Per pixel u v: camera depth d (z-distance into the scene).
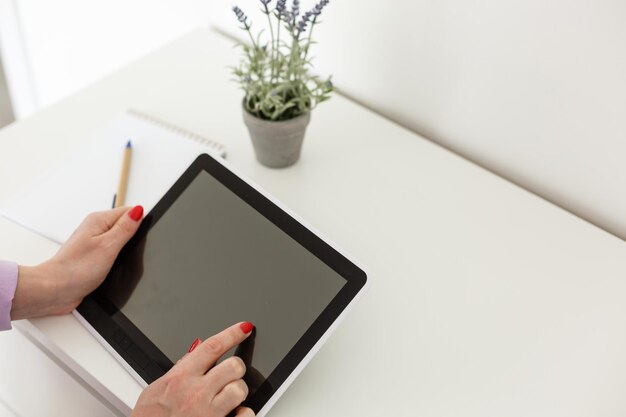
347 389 0.58
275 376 0.54
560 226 0.75
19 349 0.70
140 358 0.58
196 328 0.58
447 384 0.59
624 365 0.61
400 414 0.57
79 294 0.61
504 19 0.70
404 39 0.80
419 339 0.62
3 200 0.72
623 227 0.76
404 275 0.68
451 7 0.73
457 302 0.66
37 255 0.66
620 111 0.68
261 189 0.61
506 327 0.64
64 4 1.29
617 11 0.62
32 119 0.84
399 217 0.74
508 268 0.70
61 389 0.69
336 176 0.79
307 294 0.56
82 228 0.63
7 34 1.48
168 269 0.61
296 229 0.58
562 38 0.67
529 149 0.78
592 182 0.75
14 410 0.82
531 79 0.72
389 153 0.83
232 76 0.94
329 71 0.93
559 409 0.58
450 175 0.80
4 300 0.56
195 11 1.06
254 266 0.59
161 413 0.53
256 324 0.56
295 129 0.72
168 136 0.80
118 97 0.88
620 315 0.66
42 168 0.77
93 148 0.77
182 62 0.96
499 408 0.57
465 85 0.79
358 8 0.82
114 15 1.23
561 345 0.63
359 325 0.63
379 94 0.89
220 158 0.64
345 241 0.71
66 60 1.45
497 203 0.77
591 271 0.70
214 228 0.61
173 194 0.64
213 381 0.52
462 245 0.72
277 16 0.67
